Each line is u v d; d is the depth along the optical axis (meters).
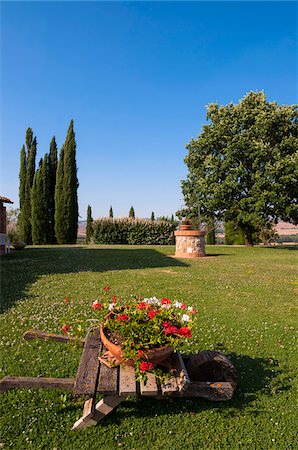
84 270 11.36
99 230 27.84
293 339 4.97
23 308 6.25
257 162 21.61
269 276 10.78
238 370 3.94
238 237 31.22
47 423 2.94
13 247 22.16
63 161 29.97
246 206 21.77
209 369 3.36
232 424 2.97
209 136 23.22
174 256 16.95
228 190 21.44
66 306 6.44
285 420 3.04
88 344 3.44
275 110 21.97
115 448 2.66
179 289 8.20
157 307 3.62
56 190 29.73
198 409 3.18
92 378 2.79
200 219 24.47
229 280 9.78
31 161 31.94
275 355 4.39
